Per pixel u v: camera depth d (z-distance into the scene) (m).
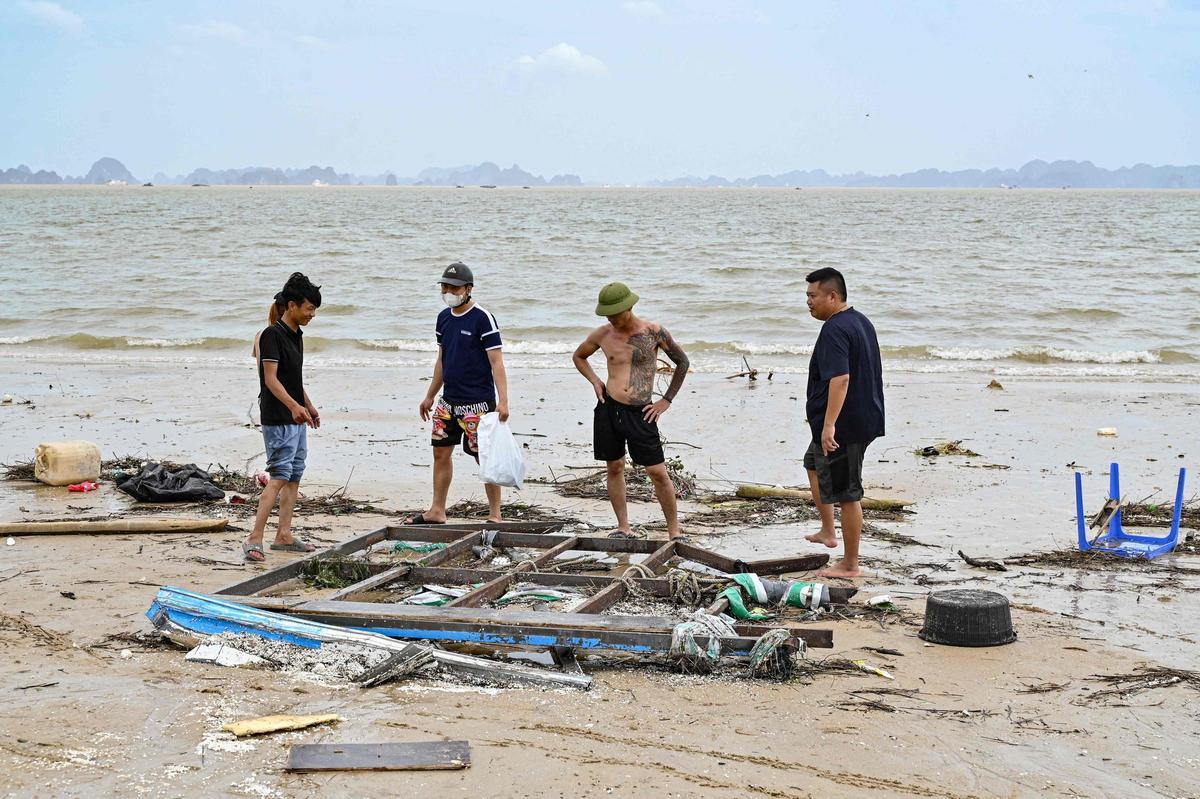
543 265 37.28
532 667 5.50
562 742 4.62
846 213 97.38
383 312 26.69
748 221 76.44
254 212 97.12
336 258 40.31
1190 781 4.38
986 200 180.38
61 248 44.88
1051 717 5.02
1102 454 12.02
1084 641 6.12
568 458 11.84
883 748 4.64
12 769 4.30
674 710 5.02
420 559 7.57
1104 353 20.84
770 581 6.77
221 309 26.77
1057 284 31.69
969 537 8.66
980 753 4.61
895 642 6.08
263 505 7.80
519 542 7.99
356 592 6.55
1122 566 7.80
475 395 8.47
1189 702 5.22
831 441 7.24
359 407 15.21
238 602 6.10
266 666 5.55
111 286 31.03
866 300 28.00
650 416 8.06
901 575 7.58
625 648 5.55
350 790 4.17
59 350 21.66
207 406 14.99
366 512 9.51
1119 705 5.17
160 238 52.50
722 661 5.60
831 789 4.24
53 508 9.41
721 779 4.30
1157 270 35.94
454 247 46.16
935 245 47.91
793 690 5.30
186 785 4.20
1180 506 8.30
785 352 21.17
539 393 16.28
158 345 22.16
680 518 9.34
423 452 12.27
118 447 12.19
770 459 11.81
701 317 25.39
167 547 8.14
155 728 4.73
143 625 6.22
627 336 8.04
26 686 5.21
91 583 7.09
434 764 4.36
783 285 31.22
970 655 5.87
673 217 84.81
